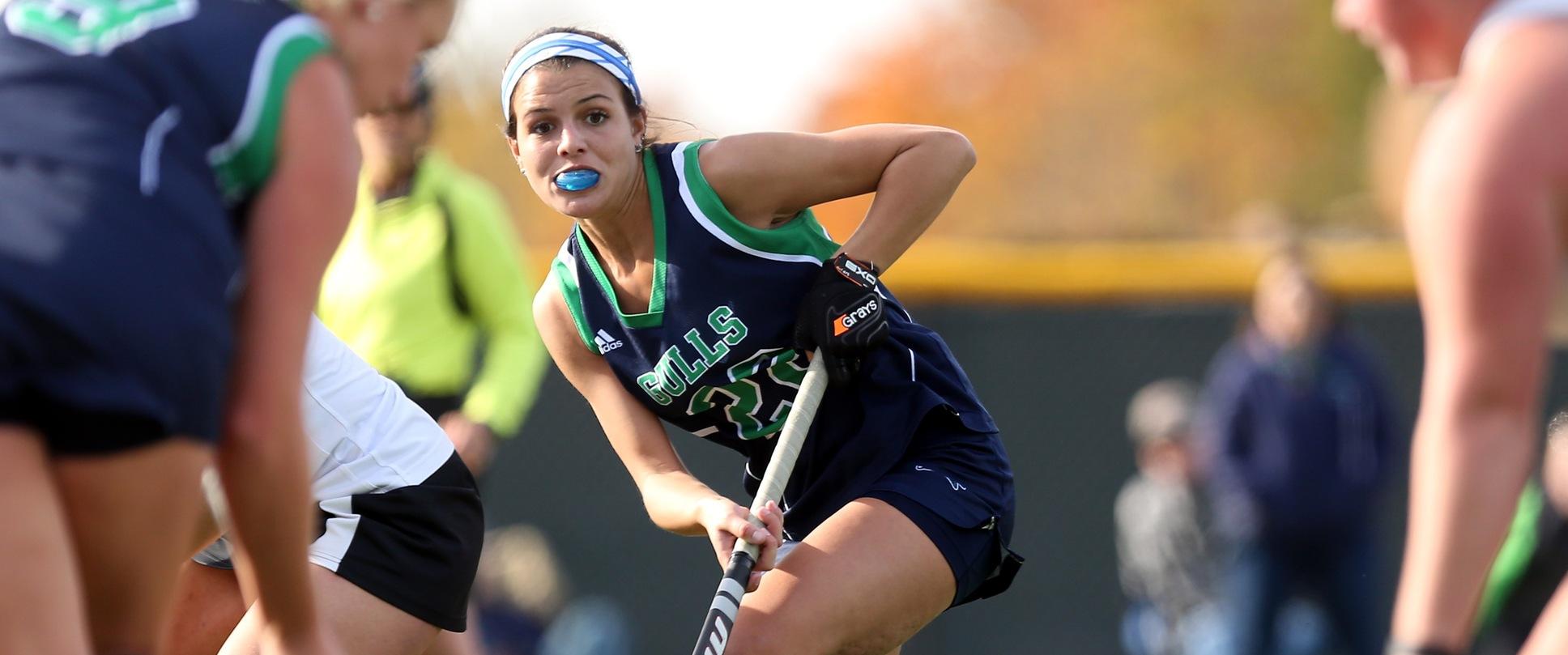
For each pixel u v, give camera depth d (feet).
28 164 23.29
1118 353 99.40
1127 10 303.48
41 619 22.98
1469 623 23.13
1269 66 291.58
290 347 24.36
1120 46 302.86
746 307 39.11
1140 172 298.97
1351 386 85.81
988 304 100.48
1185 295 99.19
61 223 22.81
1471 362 23.00
